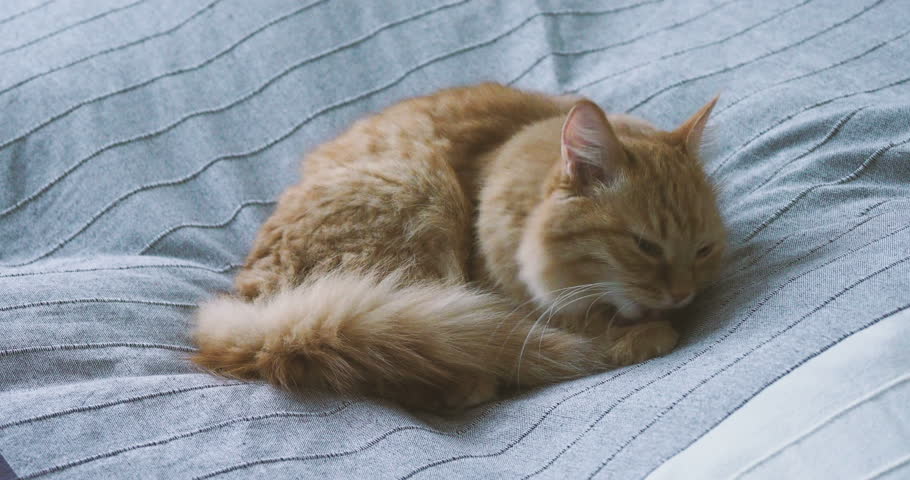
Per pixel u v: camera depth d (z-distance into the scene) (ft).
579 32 4.67
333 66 4.60
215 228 4.23
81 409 3.38
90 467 3.27
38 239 4.18
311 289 3.65
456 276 3.87
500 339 3.69
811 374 3.19
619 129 3.87
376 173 3.88
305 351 3.54
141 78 4.48
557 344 3.70
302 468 3.29
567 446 3.31
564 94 4.46
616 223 3.63
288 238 3.84
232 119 4.48
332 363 3.53
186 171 4.33
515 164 3.85
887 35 4.37
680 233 3.63
